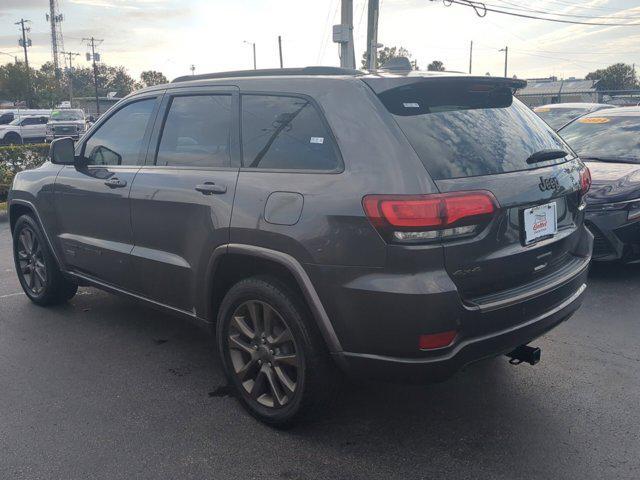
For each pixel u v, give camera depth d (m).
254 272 3.45
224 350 3.57
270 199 3.16
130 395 3.75
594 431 3.28
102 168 4.43
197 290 3.66
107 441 3.24
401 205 2.71
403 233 2.71
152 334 4.75
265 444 3.21
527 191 3.06
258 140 3.39
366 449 3.15
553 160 3.41
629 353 4.25
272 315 3.27
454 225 2.75
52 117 31.38
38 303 5.39
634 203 5.65
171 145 3.93
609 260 5.77
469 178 2.87
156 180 3.88
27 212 5.36
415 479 2.90
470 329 2.83
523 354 3.33
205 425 3.40
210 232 3.45
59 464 3.04
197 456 3.10
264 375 3.37
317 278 2.95
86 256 4.57
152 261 3.94
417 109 3.05
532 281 3.17
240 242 3.28
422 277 2.72
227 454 3.12
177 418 3.48
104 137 4.52
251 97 3.50
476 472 2.94
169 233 3.80
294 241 3.01
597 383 3.82
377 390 3.78
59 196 4.74
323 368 3.12
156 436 3.29
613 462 3.00
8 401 3.68
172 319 5.07
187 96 3.91
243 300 3.38
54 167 4.95
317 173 3.04
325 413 3.32
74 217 4.63
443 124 3.04
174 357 4.32
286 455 3.11
